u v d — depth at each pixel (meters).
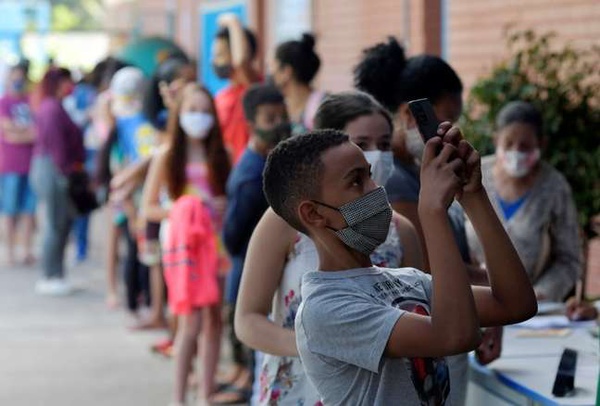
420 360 3.16
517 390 4.42
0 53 22.45
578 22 8.40
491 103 7.23
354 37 12.68
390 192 4.52
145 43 12.38
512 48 9.12
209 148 7.70
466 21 9.96
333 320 3.08
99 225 18.38
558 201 5.92
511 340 5.17
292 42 8.17
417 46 10.76
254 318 4.12
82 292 12.49
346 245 3.18
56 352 9.80
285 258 4.13
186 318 7.60
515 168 5.74
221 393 8.00
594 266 8.66
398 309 3.07
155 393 8.50
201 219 7.46
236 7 17.56
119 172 10.52
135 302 10.69
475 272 4.66
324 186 3.12
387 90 4.72
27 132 13.98
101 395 8.48
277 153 3.23
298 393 4.07
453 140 3.05
